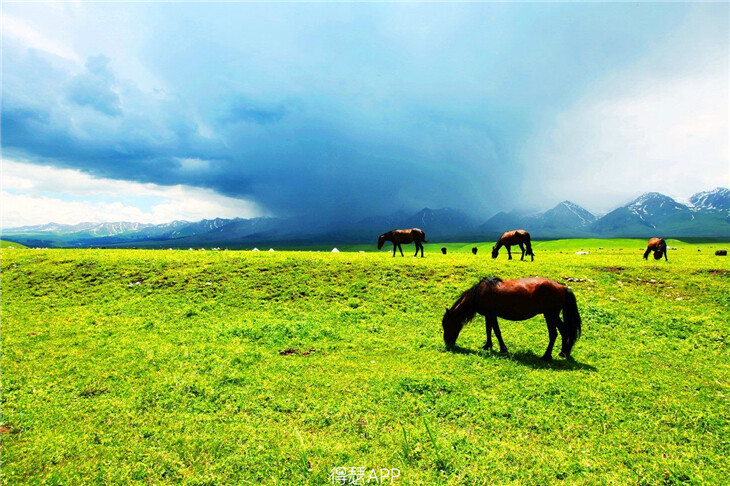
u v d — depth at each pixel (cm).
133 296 2181
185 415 926
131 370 1199
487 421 903
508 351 1395
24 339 1498
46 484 681
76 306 2027
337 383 1121
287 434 849
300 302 2131
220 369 1204
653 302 2064
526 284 1305
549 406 971
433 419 920
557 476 715
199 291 2262
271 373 1196
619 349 1444
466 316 1450
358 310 2000
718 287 2214
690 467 732
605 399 1007
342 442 822
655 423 891
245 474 714
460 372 1205
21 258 2748
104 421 902
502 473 717
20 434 834
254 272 2564
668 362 1300
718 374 1192
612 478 702
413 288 2348
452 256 3600
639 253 4894
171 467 736
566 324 1311
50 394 1029
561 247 13562
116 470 721
